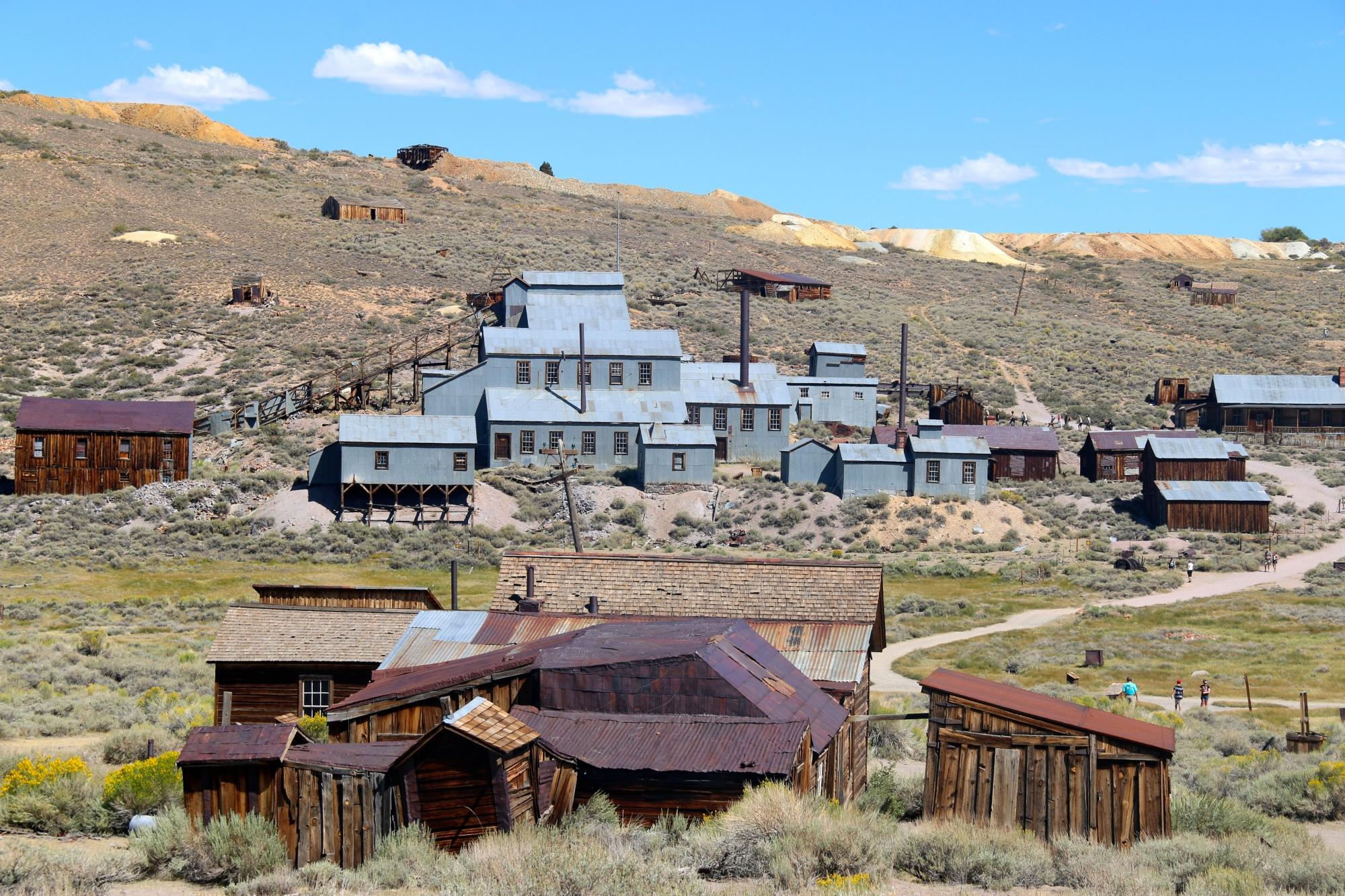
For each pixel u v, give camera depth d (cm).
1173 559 9331
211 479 9712
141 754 3516
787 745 2595
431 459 9569
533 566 3922
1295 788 3341
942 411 12300
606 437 10775
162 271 15388
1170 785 3002
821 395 12750
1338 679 6106
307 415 11388
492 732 2398
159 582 8012
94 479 9656
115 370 12625
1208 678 6181
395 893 2122
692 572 3838
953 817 2736
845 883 2142
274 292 14962
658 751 2592
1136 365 16150
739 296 17412
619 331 11775
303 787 2403
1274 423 12594
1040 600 8256
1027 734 2745
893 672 6241
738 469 11112
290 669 3672
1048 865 2406
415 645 3538
